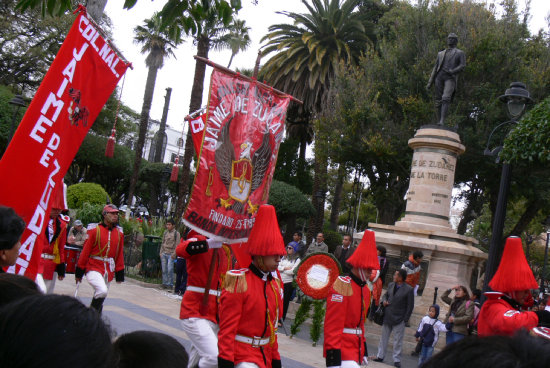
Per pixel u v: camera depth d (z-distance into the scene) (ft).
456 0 80.38
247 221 18.45
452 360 3.43
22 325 3.51
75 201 87.10
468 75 73.82
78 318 3.68
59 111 14.97
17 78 115.55
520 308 14.73
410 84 78.43
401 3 98.84
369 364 32.76
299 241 49.65
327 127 82.84
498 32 74.59
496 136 71.82
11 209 10.82
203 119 22.81
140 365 5.95
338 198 116.88
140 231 69.72
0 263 10.60
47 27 109.70
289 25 100.99
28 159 14.40
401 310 33.19
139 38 115.24
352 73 86.53
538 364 3.18
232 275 13.79
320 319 35.04
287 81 99.04
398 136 77.61
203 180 17.46
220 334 13.53
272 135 19.40
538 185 72.08
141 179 135.03
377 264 16.71
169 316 34.88
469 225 146.10
